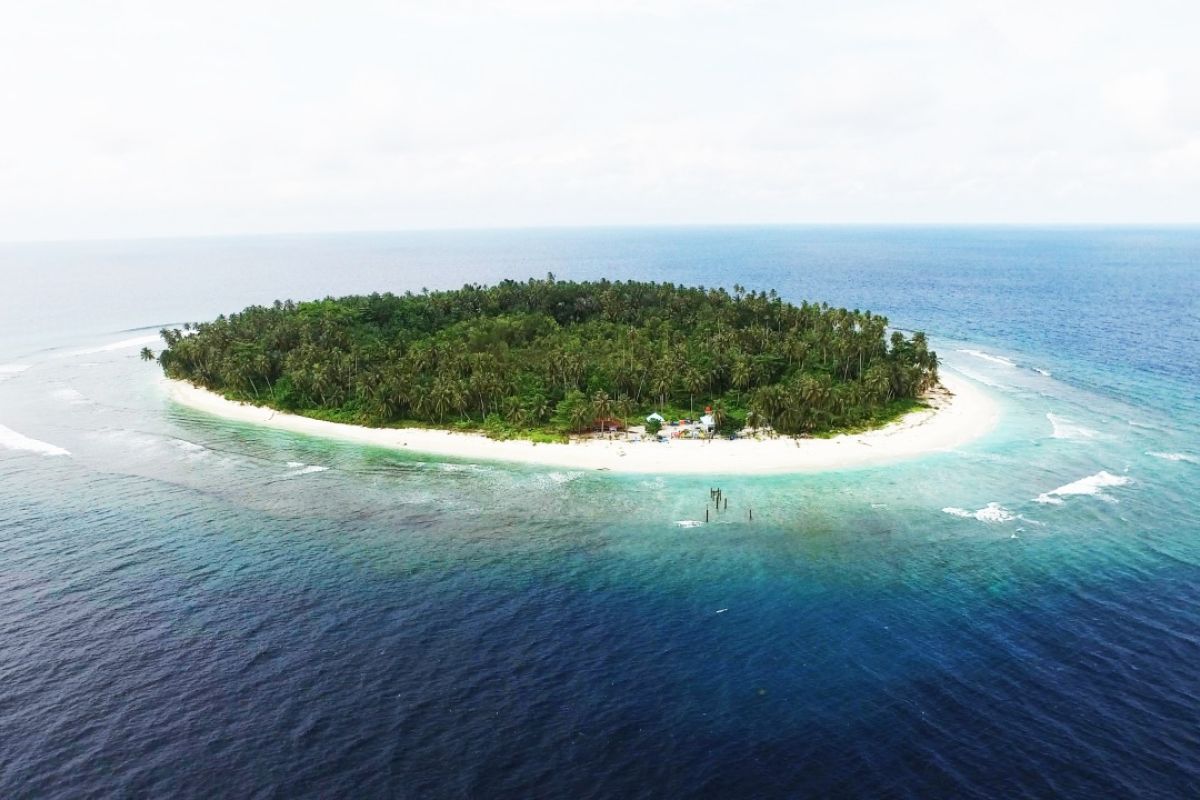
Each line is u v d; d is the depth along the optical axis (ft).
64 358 640.99
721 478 325.42
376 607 226.58
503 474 336.49
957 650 199.93
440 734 170.50
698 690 185.68
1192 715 172.04
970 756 160.86
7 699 183.11
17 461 365.20
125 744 167.43
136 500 313.32
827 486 314.55
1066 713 173.78
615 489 316.60
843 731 169.89
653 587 236.84
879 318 491.31
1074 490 306.35
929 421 396.16
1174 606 219.61
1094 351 599.57
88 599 231.91
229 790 153.89
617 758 162.91
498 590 236.22
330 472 344.28
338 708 179.42
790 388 386.32
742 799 151.33
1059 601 223.51
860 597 228.43
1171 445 360.28
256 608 226.38
